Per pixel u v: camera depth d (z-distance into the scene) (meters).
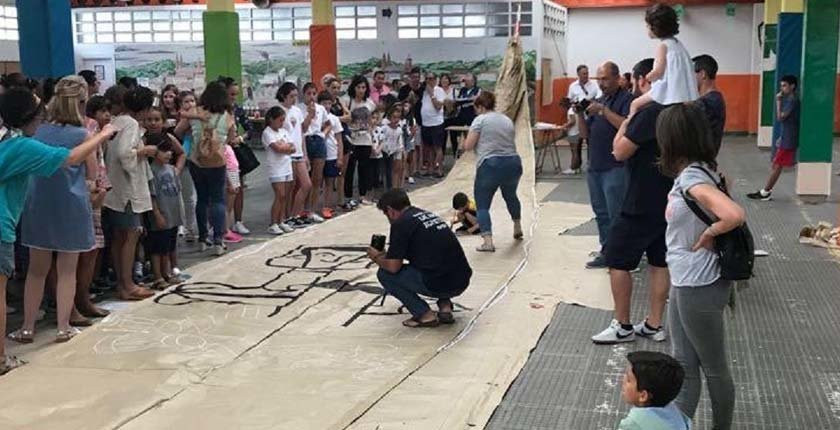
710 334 3.49
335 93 10.55
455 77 17.72
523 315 5.71
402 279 5.45
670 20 5.03
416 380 4.57
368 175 10.79
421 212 5.54
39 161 4.60
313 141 9.53
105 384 4.58
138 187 6.05
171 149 6.51
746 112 19.72
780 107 10.46
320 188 9.85
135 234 6.16
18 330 5.45
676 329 3.59
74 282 5.36
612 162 6.68
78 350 5.11
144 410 4.23
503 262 7.27
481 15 17.45
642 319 5.61
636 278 6.65
